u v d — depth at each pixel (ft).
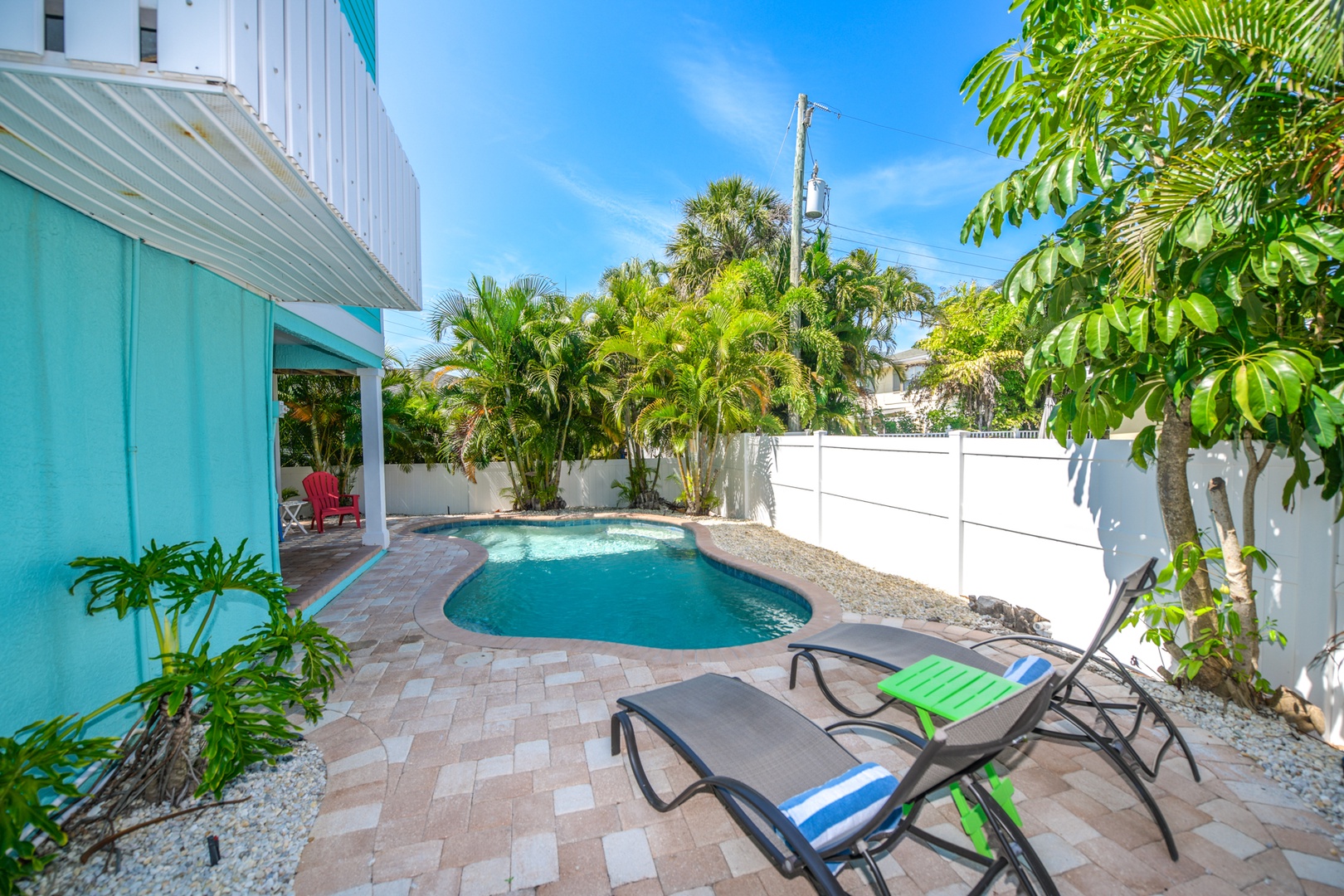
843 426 48.52
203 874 7.66
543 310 42.91
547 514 44.04
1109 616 8.38
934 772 6.08
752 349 39.96
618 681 13.67
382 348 29.50
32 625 8.91
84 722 7.50
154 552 10.00
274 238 11.00
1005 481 17.75
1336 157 7.53
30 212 8.92
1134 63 8.99
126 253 10.99
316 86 8.61
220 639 14.23
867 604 19.20
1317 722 10.23
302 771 10.04
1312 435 8.17
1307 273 7.51
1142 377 10.25
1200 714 11.05
